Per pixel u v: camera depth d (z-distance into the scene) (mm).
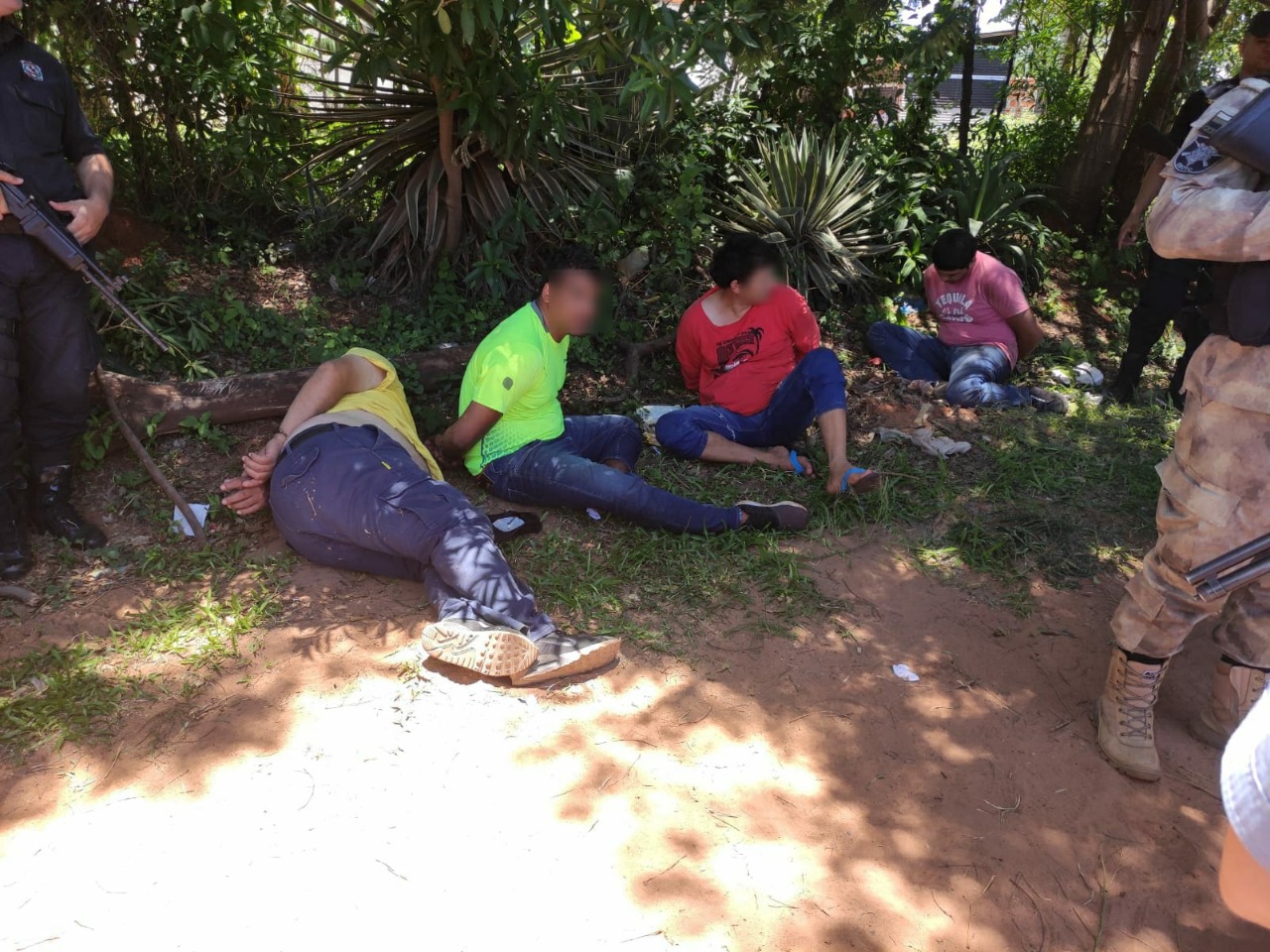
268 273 5430
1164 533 2885
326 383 3814
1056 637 3691
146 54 4965
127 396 4113
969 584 3988
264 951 2260
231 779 2725
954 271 5781
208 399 4262
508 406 4062
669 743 3000
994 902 2570
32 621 3328
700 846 2643
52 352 3576
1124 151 8039
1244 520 2662
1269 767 1135
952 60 7539
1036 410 5688
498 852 2562
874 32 7340
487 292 5578
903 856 2682
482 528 3420
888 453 5004
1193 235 2508
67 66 4910
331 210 5754
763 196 6602
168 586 3549
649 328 5926
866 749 3059
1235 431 2639
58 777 2705
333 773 2771
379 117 5566
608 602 3641
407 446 3865
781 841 2688
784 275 5012
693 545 4000
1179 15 7617
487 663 3041
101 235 5055
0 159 3395
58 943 2248
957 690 3357
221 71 5043
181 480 4078
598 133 6227
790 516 4168
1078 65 10227
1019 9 8539
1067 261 7836
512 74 4844
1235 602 2967
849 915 2486
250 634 3332
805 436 5082
